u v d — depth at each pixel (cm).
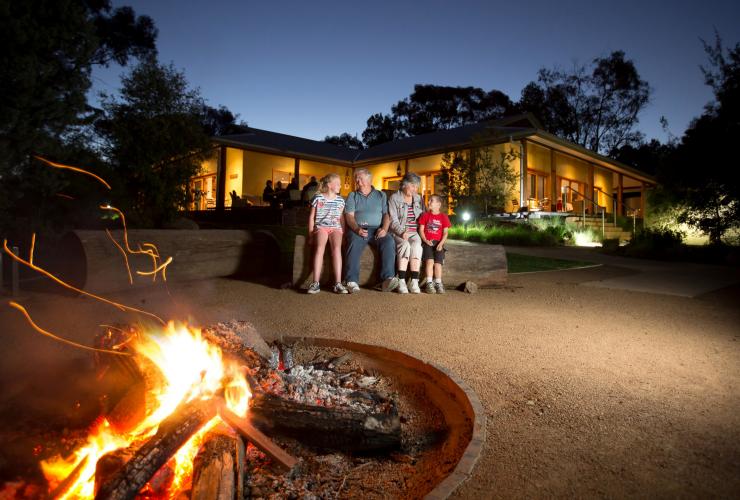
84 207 1098
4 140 869
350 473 246
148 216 1217
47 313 502
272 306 575
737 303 665
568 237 1728
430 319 532
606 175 2773
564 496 209
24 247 962
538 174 2233
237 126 2603
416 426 299
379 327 492
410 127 4959
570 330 498
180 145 1209
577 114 4106
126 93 1173
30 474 238
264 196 1745
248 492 220
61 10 956
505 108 4762
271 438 268
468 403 304
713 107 1571
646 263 1206
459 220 1825
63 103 945
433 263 707
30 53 899
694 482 220
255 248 792
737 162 1472
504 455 244
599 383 347
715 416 292
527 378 355
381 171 2484
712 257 1326
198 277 722
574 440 261
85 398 312
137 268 634
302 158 2286
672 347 443
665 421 285
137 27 2502
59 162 990
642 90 3950
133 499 194
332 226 676
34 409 301
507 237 1578
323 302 605
